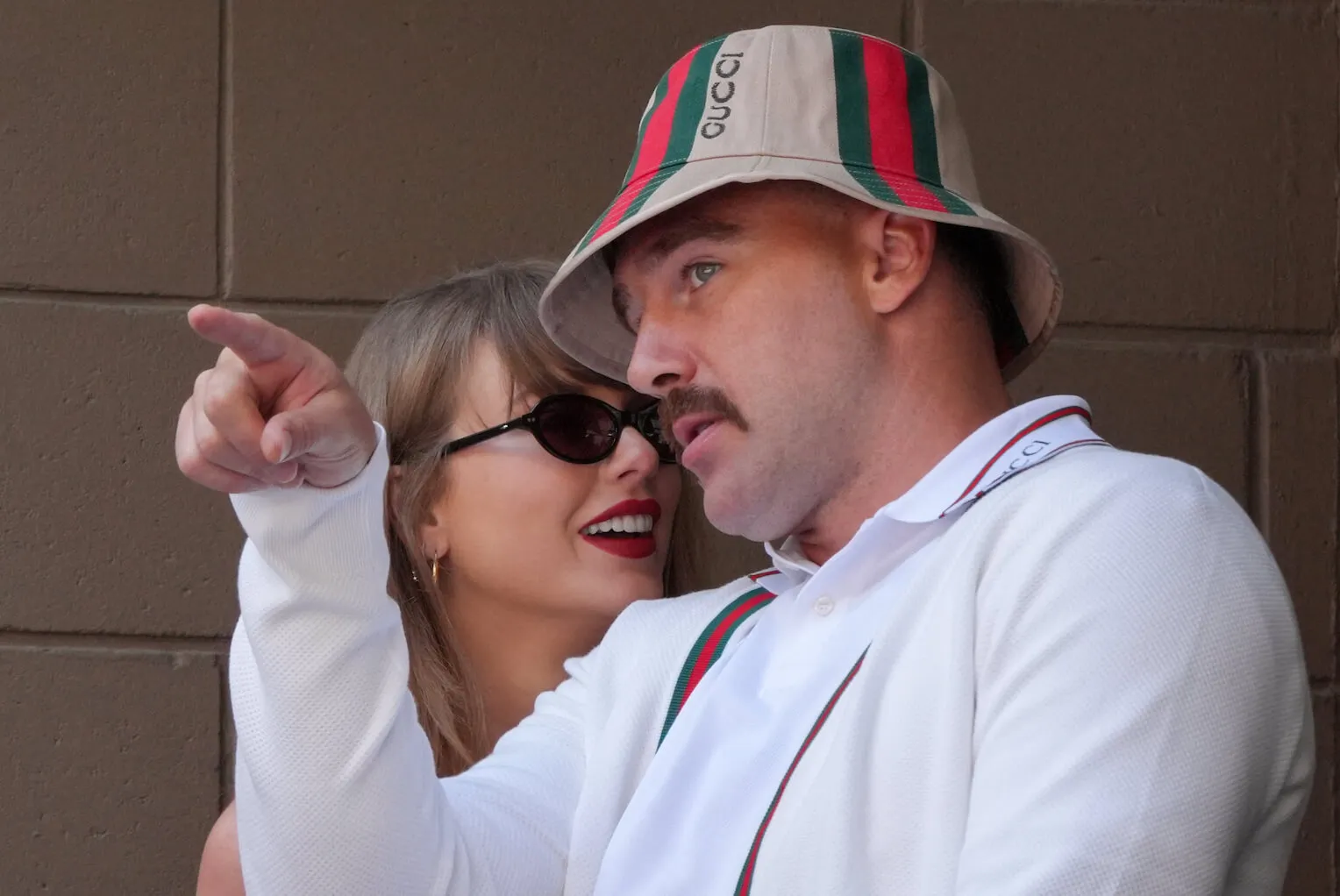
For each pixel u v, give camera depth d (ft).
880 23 31.07
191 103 30.01
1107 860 12.30
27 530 29.19
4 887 28.63
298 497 14.02
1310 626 30.76
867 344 16.93
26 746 28.91
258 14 30.19
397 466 25.61
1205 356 31.01
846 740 14.66
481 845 16.42
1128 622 13.24
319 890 14.52
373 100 30.35
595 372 22.74
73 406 29.43
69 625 29.09
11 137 29.68
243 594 14.82
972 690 14.19
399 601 25.30
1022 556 14.38
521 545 24.40
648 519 25.16
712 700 16.96
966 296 17.67
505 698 25.18
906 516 16.07
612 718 18.03
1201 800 12.58
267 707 14.75
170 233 29.84
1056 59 31.22
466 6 30.60
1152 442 30.81
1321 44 31.58
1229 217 31.19
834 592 16.67
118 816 28.94
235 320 12.53
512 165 30.48
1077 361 30.78
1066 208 30.99
